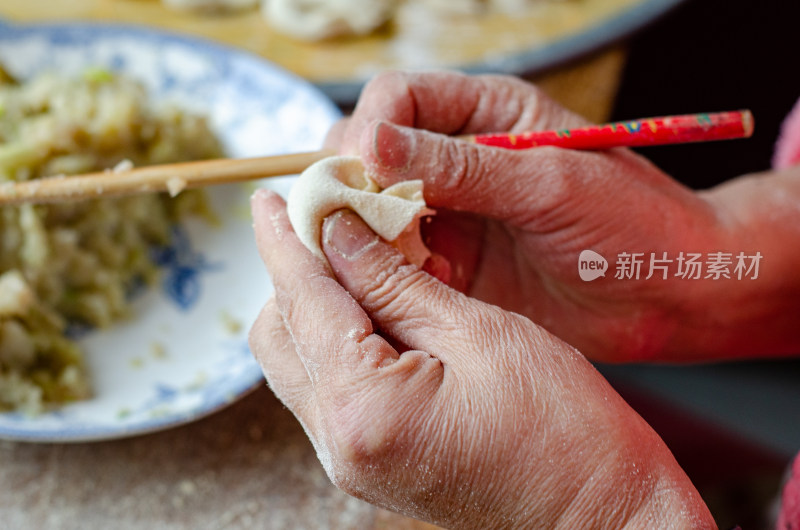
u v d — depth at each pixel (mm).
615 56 1496
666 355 866
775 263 760
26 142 928
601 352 845
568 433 465
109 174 647
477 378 479
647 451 476
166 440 792
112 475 758
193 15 1483
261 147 1057
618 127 620
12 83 1047
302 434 807
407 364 482
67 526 713
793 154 961
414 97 688
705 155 1783
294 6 1439
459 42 1447
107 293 931
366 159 570
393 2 1521
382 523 736
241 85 1091
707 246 728
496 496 474
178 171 629
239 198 1060
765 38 1895
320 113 1013
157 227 1018
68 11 1467
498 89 716
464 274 808
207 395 754
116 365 876
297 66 1361
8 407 798
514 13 1538
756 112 1833
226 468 771
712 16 1920
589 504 462
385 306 526
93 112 981
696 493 473
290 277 531
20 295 827
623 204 665
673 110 1889
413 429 465
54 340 861
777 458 1175
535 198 635
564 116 723
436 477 471
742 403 1262
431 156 581
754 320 812
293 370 558
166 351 896
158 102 1119
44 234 909
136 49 1128
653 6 1518
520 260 792
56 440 691
